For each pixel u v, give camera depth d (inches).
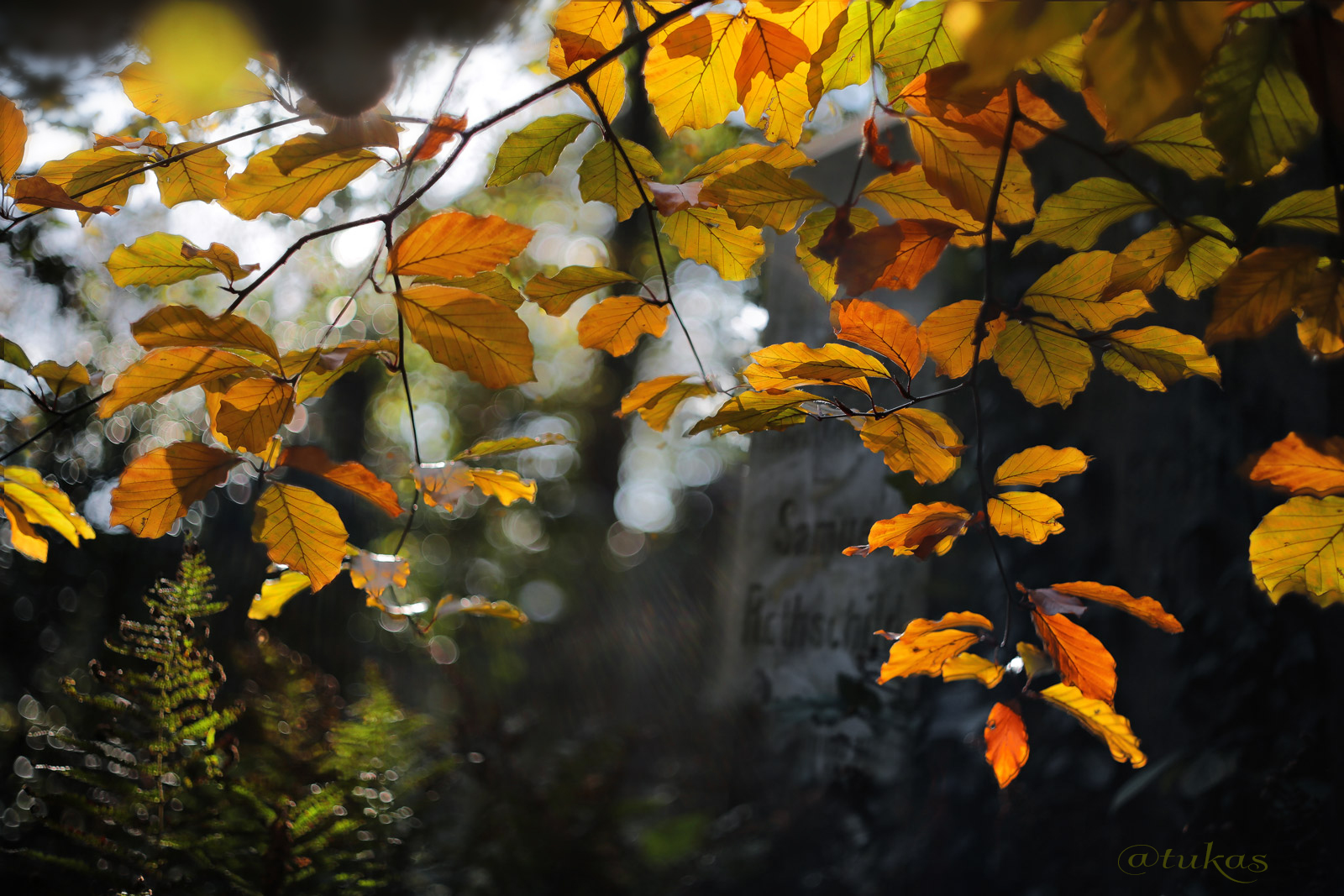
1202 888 114.1
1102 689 58.2
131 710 82.0
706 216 61.8
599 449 502.0
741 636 201.9
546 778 153.3
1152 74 51.0
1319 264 55.3
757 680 194.7
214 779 86.1
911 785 150.6
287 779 104.7
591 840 138.9
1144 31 50.8
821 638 179.5
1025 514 59.3
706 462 625.3
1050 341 60.2
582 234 467.5
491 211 366.9
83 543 177.8
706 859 154.0
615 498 500.4
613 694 340.5
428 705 221.0
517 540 543.2
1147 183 141.6
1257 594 124.6
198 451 57.2
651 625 362.0
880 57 60.2
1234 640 125.5
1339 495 55.7
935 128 58.4
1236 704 122.6
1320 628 119.5
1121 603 58.3
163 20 50.1
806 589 186.1
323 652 218.7
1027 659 59.3
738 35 59.5
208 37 50.5
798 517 192.1
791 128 62.1
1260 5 55.8
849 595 174.9
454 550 497.0
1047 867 130.2
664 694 329.7
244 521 210.1
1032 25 49.8
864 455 178.4
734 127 218.2
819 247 58.4
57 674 166.6
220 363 56.6
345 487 58.6
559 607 462.6
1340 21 53.7
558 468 583.2
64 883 79.4
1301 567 56.8
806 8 59.7
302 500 58.6
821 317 191.2
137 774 82.8
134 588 180.5
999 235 58.9
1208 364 58.6
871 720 148.8
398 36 51.1
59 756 106.7
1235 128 54.2
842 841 158.9
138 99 55.6
